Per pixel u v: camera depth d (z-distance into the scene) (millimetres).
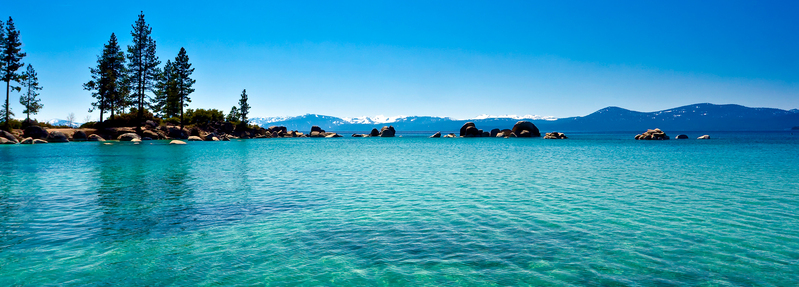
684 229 10812
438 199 15430
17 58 64250
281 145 69688
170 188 18141
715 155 40562
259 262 8250
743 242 9586
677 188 18250
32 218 11969
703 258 8453
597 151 49031
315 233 10445
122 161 31812
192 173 24156
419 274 7590
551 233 10422
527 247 9211
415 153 46719
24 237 9945
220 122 105375
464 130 124562
